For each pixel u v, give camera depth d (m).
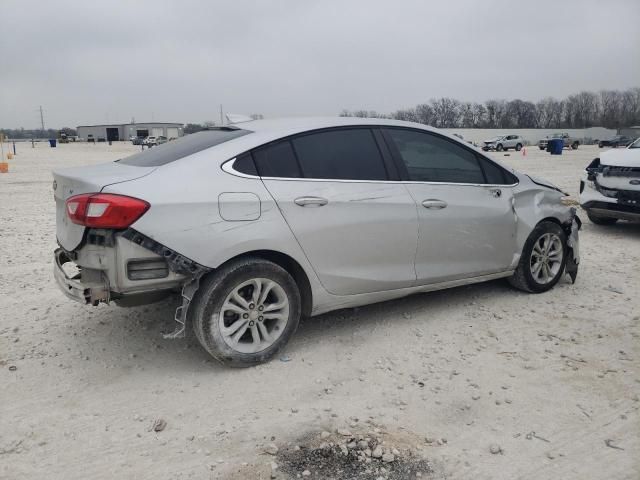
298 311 3.92
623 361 3.91
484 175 4.93
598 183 8.29
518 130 72.06
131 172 3.59
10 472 2.71
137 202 3.29
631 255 7.05
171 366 3.83
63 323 4.58
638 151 8.12
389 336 4.33
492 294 5.31
